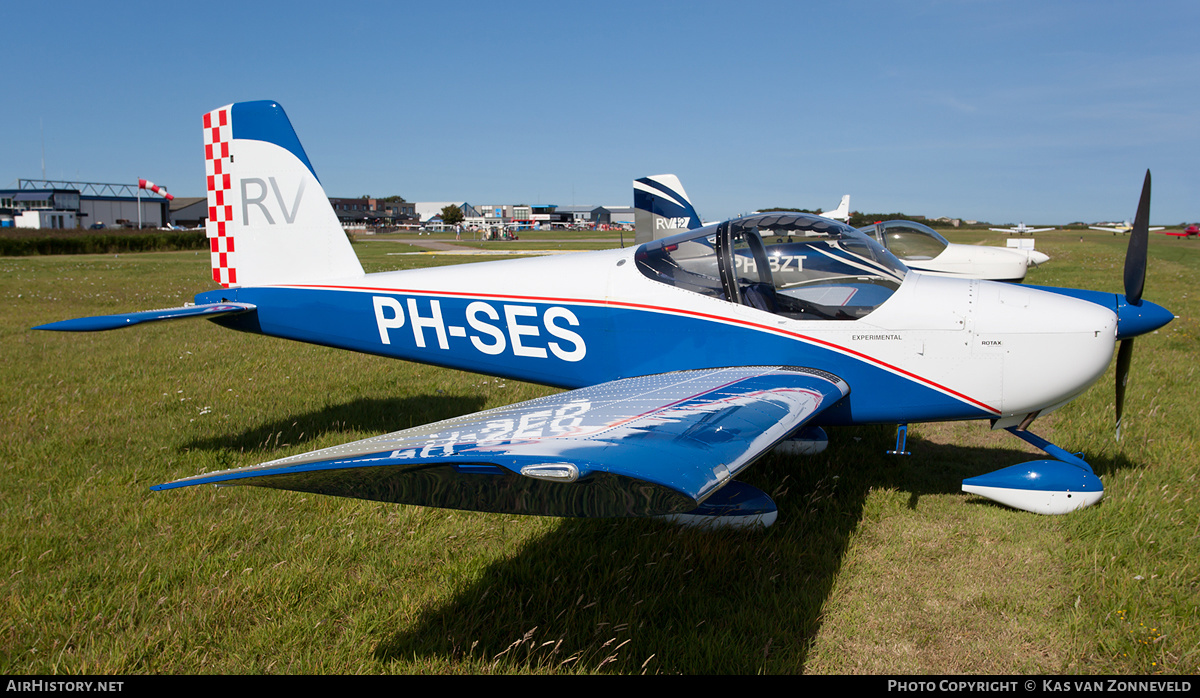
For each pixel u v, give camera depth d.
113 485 4.00
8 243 34.84
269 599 2.89
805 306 3.98
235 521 3.56
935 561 3.26
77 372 6.96
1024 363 3.71
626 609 2.80
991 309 3.76
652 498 2.13
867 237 4.17
